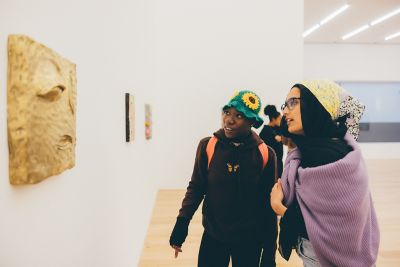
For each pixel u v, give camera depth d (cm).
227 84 567
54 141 85
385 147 1121
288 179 118
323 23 883
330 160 105
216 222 158
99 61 153
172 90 570
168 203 489
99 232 150
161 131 573
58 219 98
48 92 78
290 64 559
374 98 1146
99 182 151
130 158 251
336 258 102
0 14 65
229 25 561
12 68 68
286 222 117
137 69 298
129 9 250
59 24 100
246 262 157
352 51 1113
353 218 99
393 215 443
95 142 144
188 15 563
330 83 113
